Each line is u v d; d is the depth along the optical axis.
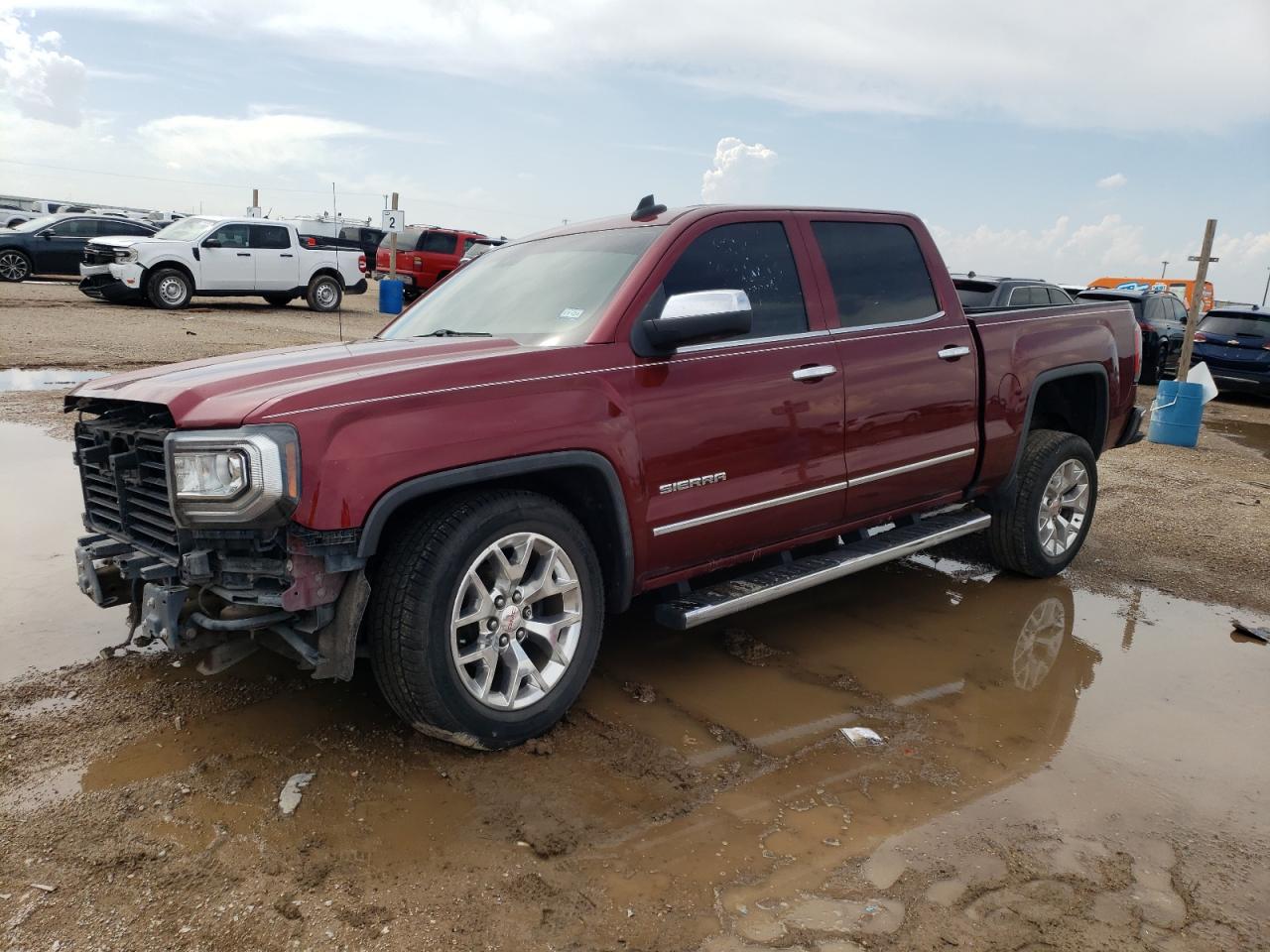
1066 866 2.74
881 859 2.74
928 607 4.99
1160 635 4.73
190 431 2.81
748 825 2.88
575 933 2.37
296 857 2.62
